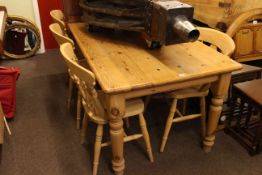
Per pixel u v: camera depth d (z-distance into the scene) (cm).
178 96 171
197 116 187
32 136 203
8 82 207
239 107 195
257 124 192
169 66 146
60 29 204
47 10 335
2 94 208
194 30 126
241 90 180
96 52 162
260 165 178
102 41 178
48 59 331
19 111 231
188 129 210
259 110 171
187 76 137
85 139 200
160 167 176
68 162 180
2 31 253
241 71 197
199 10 248
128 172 172
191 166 177
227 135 203
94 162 167
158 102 240
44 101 246
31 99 248
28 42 335
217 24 239
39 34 331
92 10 173
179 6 134
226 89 160
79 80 149
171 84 140
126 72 139
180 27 129
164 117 224
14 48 327
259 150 184
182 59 155
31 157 184
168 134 197
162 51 165
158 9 139
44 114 228
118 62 149
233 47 171
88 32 194
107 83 128
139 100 162
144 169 174
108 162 179
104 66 144
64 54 146
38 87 269
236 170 174
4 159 182
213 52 165
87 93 150
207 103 185
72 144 196
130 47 170
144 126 165
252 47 265
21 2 324
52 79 284
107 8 168
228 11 232
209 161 181
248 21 249
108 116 145
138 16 162
